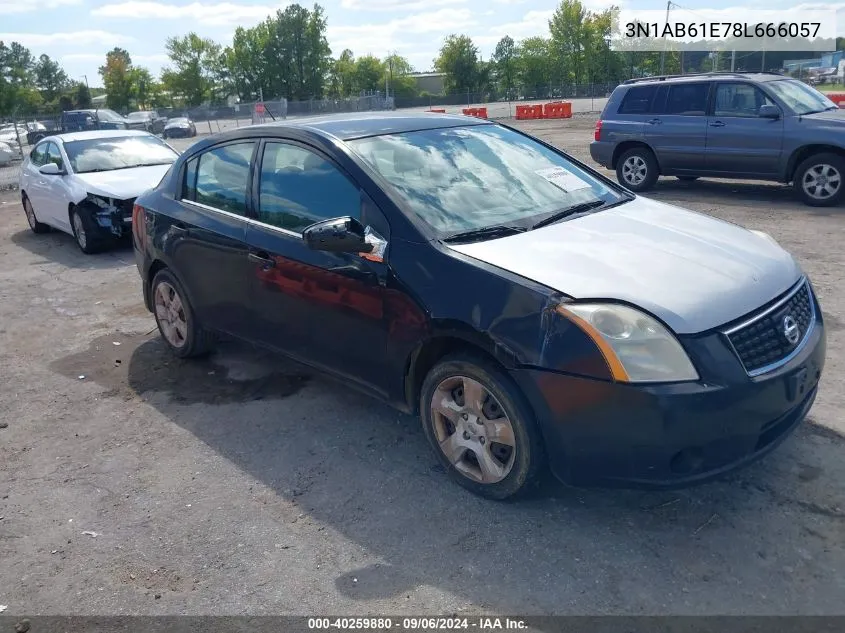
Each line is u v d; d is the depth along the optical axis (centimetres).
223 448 425
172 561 326
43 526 358
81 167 1020
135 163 1052
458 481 363
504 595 291
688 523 328
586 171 471
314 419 452
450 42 10188
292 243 416
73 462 420
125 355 584
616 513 338
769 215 984
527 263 333
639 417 292
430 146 429
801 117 1038
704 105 1142
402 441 419
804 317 346
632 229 378
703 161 1150
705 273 328
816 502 336
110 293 775
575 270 326
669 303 304
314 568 315
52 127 3434
